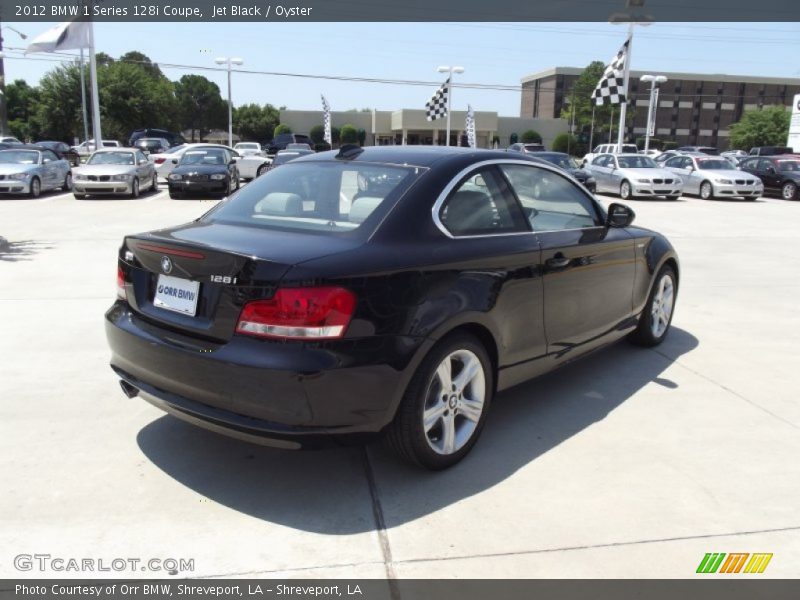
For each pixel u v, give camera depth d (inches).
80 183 708.7
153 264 126.0
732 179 859.4
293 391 108.4
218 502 121.2
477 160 148.2
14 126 2662.4
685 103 3757.4
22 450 138.6
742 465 138.6
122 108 2194.9
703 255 418.9
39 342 209.9
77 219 538.0
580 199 178.2
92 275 311.4
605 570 104.0
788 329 245.8
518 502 123.0
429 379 123.9
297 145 1182.3
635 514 119.6
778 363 205.3
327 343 109.7
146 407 161.8
